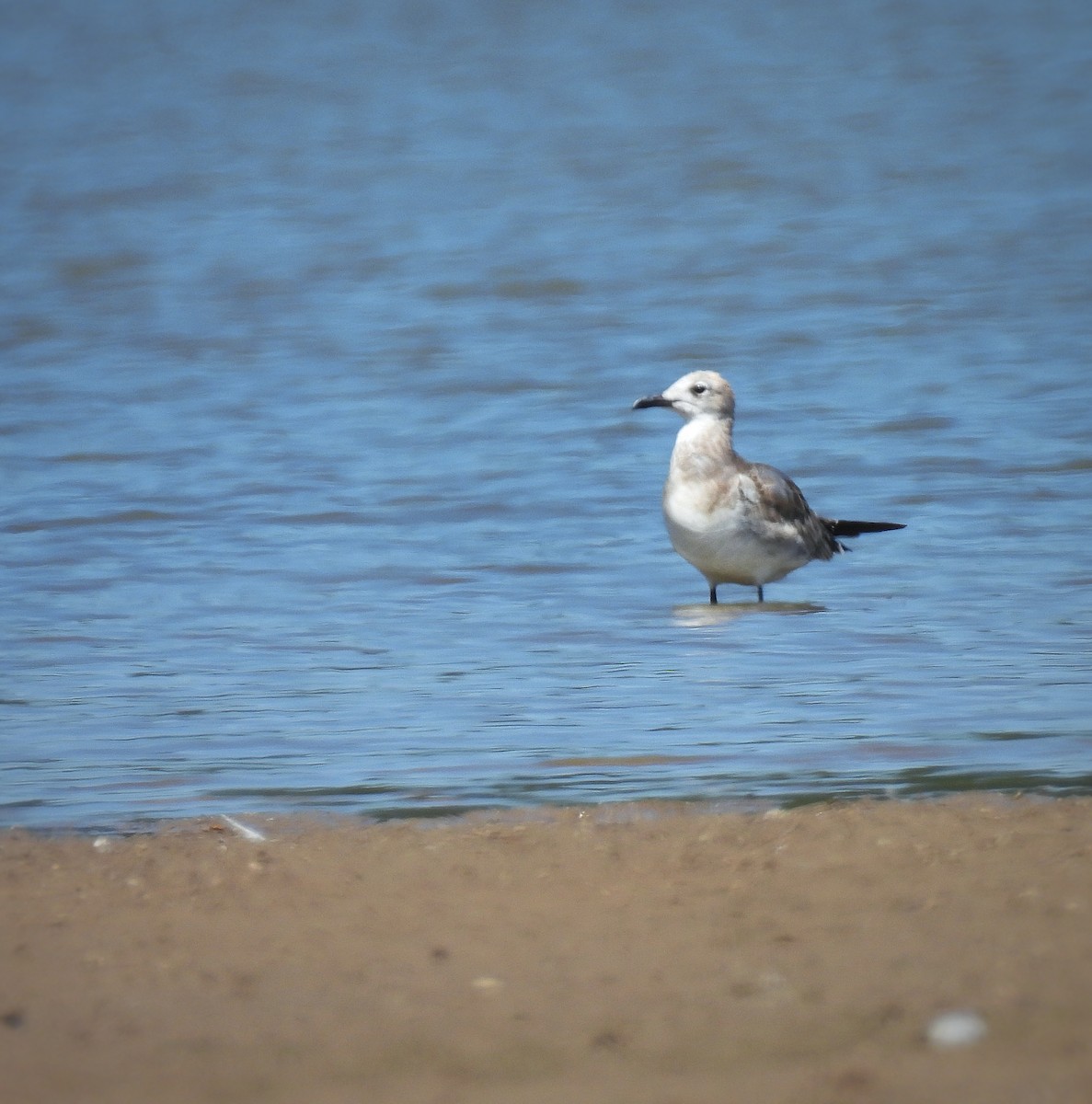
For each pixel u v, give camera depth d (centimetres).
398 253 4019
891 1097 579
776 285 3556
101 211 4675
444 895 802
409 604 1578
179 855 883
